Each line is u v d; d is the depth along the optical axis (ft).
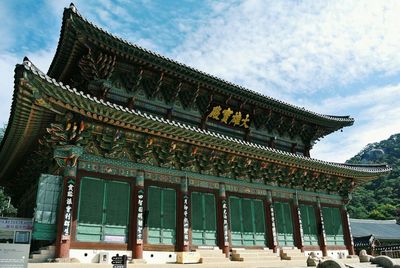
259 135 111.04
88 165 69.15
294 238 101.60
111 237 68.03
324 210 114.11
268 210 97.04
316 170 105.50
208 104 96.32
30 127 64.95
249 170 94.89
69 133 64.80
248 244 89.76
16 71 49.70
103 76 78.02
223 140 79.05
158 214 76.13
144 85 87.15
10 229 61.87
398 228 188.24
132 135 73.00
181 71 85.56
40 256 59.36
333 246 111.65
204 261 75.77
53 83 53.67
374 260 86.48
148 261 71.26
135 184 74.28
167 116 89.45
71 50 75.10
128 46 75.87
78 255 63.10
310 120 119.34
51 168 73.51
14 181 104.63
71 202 63.52
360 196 369.09
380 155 492.95
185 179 81.87
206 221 83.61
